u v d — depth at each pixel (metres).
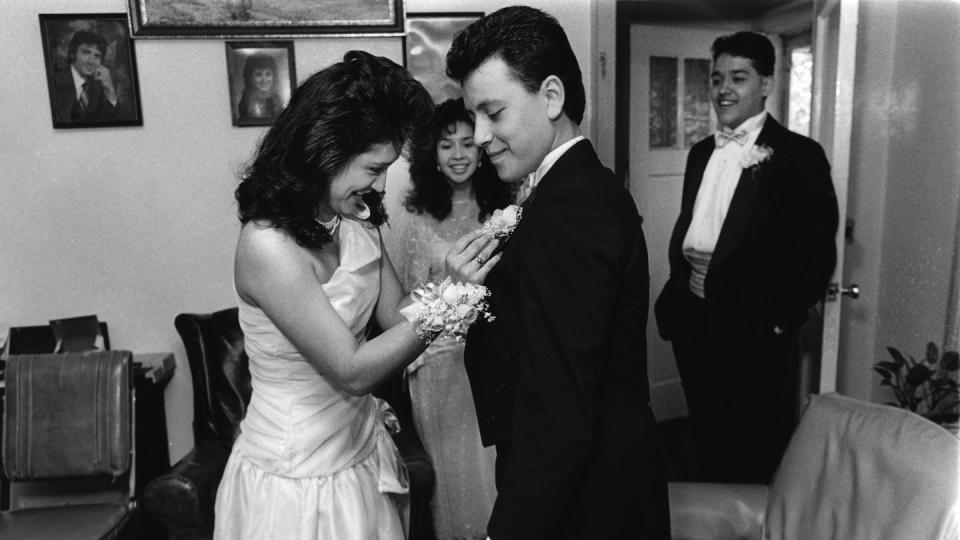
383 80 1.27
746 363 2.90
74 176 2.79
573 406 1.05
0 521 2.14
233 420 2.48
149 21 2.72
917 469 1.29
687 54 3.83
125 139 2.80
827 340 2.63
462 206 2.52
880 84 3.05
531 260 1.09
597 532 1.18
